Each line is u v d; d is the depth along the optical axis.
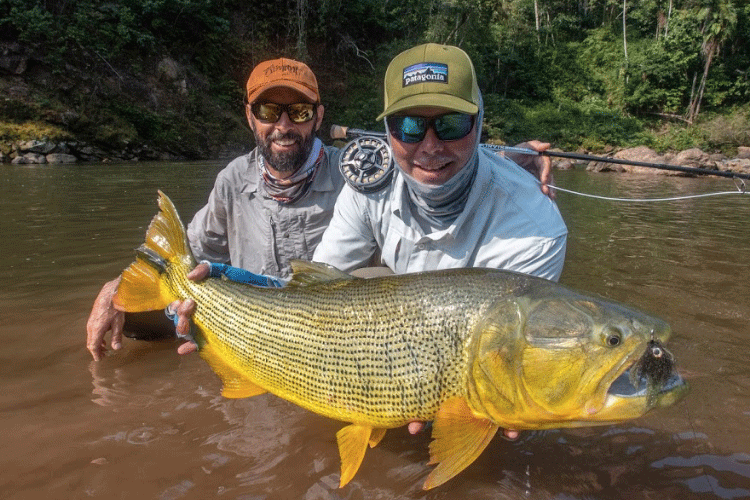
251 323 0.86
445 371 0.71
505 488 0.75
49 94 6.29
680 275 1.76
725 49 13.59
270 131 1.17
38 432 0.86
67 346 1.17
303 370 0.81
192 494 0.73
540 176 1.15
